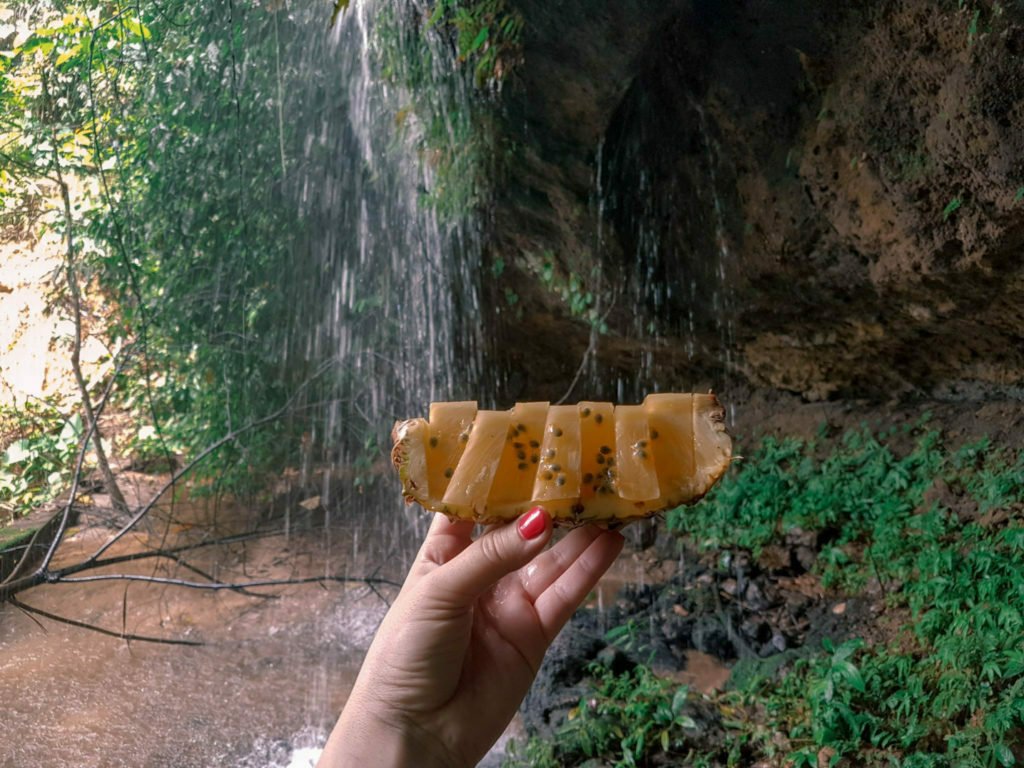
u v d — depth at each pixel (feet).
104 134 27.32
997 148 17.37
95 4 26.08
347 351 32.37
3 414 30.53
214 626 23.44
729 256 25.20
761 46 20.99
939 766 14.17
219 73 27.50
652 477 4.93
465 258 30.37
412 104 25.53
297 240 30.27
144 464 34.09
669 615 21.79
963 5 16.85
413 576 5.32
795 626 20.58
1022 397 24.62
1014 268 19.69
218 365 30.45
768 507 24.95
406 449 5.19
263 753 17.70
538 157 25.26
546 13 21.76
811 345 26.84
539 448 5.12
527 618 5.37
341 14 26.55
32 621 23.76
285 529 30.19
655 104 23.50
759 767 15.88
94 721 18.92
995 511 21.11
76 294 26.68
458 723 4.91
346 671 20.97
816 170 21.74
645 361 32.09
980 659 15.78
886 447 25.72
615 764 16.30
